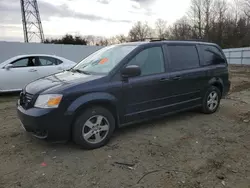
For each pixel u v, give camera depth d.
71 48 15.20
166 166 3.15
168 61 4.51
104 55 4.46
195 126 4.68
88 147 3.59
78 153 3.50
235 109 6.05
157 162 3.25
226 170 3.07
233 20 50.91
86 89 3.49
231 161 3.30
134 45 4.30
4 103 6.88
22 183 2.77
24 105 3.58
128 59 3.97
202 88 5.16
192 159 3.35
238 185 2.75
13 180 2.83
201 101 5.25
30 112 3.33
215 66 5.46
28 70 7.82
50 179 2.85
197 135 4.23
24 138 4.06
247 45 44.34
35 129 3.35
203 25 56.78
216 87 5.59
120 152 3.53
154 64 4.30
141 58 4.15
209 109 5.46
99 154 3.47
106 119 3.72
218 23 52.69
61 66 8.36
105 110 3.70
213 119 5.15
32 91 3.55
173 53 4.64
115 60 4.06
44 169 3.07
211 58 5.45
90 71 4.14
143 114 4.15
